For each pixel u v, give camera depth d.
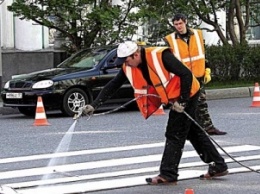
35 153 14.28
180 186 11.05
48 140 15.94
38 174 12.21
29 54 30.42
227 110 21.78
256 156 13.54
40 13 25.70
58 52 30.55
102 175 11.99
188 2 28.88
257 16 33.84
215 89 26.88
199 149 11.39
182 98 10.38
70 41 27.78
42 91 19.98
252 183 11.24
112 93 10.73
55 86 20.11
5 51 29.95
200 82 13.34
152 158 13.54
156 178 11.12
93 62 21.20
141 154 13.99
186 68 10.30
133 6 26.36
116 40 26.20
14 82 20.52
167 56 10.29
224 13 35.97
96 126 18.19
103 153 14.15
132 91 21.28
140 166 12.78
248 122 18.58
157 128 17.62
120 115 20.80
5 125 18.94
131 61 10.34
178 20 13.03
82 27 26.08
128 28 26.33
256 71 30.52
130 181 11.44
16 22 30.48
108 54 21.22
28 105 20.12
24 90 20.17
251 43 37.38
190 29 13.30
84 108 10.63
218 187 10.96
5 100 20.70
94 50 21.81
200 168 12.39
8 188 10.09
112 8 25.81
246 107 22.77
